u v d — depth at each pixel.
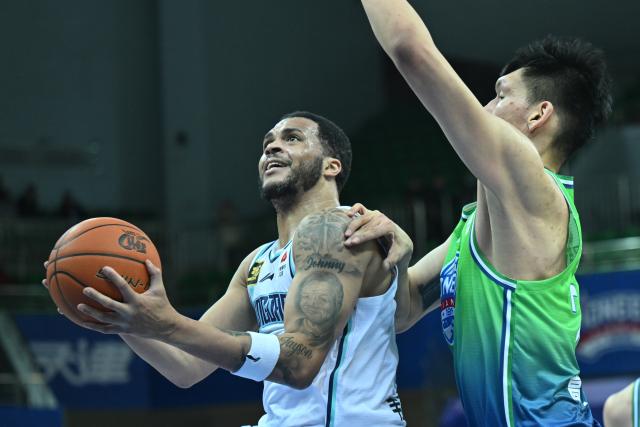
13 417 8.64
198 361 3.32
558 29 17.52
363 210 3.10
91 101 17.28
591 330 10.41
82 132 17.14
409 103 21.22
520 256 2.72
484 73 19.86
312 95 19.59
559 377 2.73
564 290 2.76
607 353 10.30
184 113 17.44
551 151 2.95
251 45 18.53
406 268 3.23
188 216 17.14
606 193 12.62
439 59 2.54
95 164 17.14
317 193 3.26
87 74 17.31
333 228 2.92
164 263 14.55
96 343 11.61
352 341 2.98
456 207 13.77
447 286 2.99
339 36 20.38
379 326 3.05
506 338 2.74
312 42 19.73
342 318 2.83
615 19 17.11
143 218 16.52
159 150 17.77
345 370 2.96
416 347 11.09
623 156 15.18
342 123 20.20
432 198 13.80
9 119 16.50
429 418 10.84
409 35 2.51
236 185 17.89
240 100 18.19
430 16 17.91
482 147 2.59
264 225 15.30
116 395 11.49
